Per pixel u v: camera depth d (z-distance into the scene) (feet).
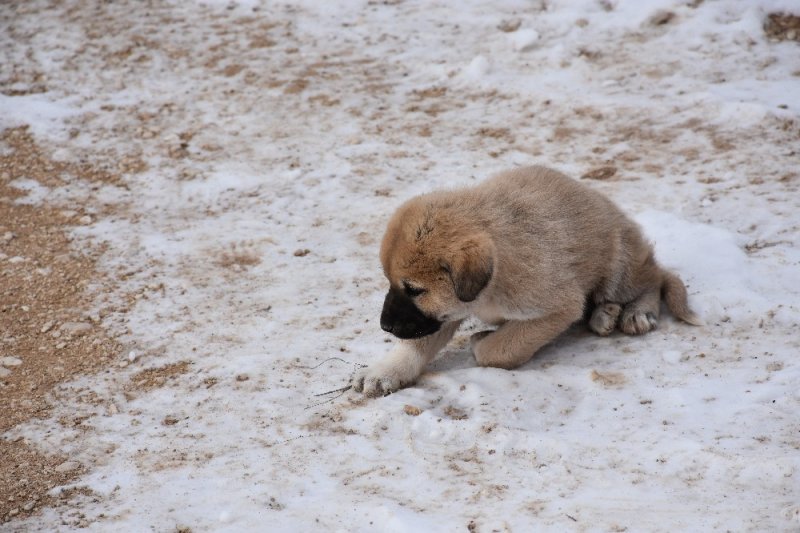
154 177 65.87
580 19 82.58
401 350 42.96
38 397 43.86
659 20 81.15
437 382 42.50
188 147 69.36
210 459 37.96
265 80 78.07
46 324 50.11
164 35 86.22
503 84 74.90
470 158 65.57
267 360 45.21
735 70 74.08
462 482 34.78
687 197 58.13
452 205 40.96
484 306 42.32
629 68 75.46
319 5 90.17
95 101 76.07
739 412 37.50
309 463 37.01
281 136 70.03
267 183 64.08
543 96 72.64
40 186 65.67
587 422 38.37
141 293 52.60
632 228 46.68
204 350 46.70
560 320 42.73
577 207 44.55
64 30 87.40
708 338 44.24
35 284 54.29
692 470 33.96
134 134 71.46
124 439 39.99
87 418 41.88
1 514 35.50
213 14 90.07
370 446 37.81
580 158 64.49
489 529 31.50
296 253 55.57
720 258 50.52
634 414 38.50
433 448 37.27
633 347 44.37
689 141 65.21
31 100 76.28
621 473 34.37
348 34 84.99
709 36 78.59
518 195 43.16
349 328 47.78
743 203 56.80
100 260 56.39
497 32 82.94
